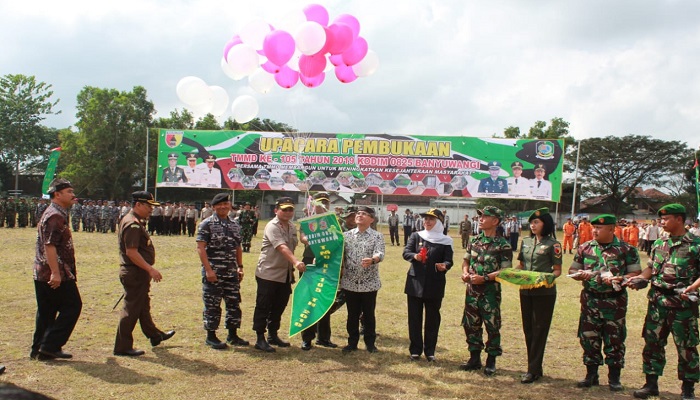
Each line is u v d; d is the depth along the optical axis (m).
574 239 26.47
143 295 6.19
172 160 26.08
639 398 5.24
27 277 11.24
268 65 7.67
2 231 24.91
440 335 7.71
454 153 25.00
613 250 5.45
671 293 5.15
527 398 5.15
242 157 25.80
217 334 7.23
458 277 14.31
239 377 5.50
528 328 5.80
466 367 6.03
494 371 5.90
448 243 6.33
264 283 6.55
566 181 63.06
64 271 5.73
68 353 5.94
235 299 6.69
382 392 5.20
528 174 24.69
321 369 5.89
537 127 51.69
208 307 6.52
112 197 52.81
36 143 58.78
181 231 29.64
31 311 8.02
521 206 49.38
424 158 25.11
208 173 25.98
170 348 6.47
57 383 5.07
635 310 10.16
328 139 25.38
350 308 6.67
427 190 25.11
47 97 59.34
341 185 25.36
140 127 50.44
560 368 6.27
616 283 5.21
